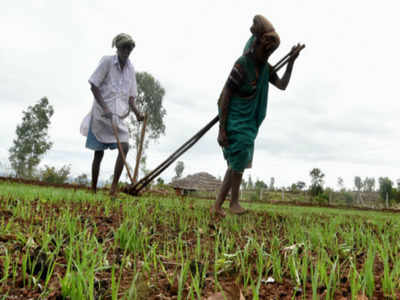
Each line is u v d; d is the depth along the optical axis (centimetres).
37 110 4766
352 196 3650
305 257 154
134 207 362
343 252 212
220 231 273
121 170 514
